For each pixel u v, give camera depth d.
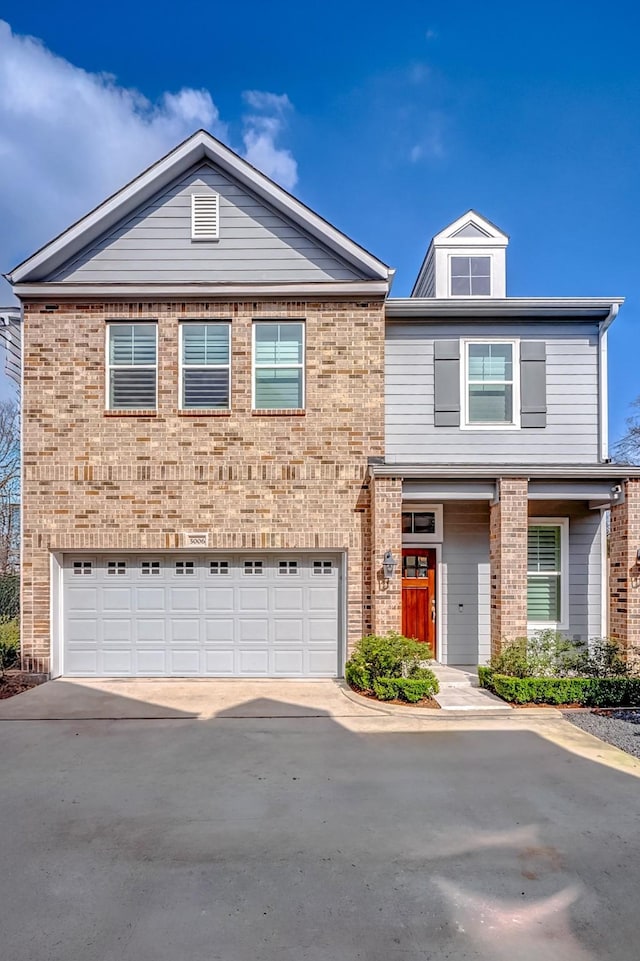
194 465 9.98
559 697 8.11
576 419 10.67
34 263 10.05
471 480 9.51
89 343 10.10
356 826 4.60
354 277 10.31
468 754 6.29
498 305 10.46
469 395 10.74
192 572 10.03
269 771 5.78
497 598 9.36
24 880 3.82
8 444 24.58
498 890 3.71
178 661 9.92
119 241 10.37
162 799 5.12
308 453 10.04
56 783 5.49
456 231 12.09
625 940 3.24
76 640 9.95
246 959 3.07
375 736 6.90
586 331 10.77
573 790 5.32
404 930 3.31
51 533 9.88
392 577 9.16
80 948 3.16
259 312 10.18
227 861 4.07
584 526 10.72
